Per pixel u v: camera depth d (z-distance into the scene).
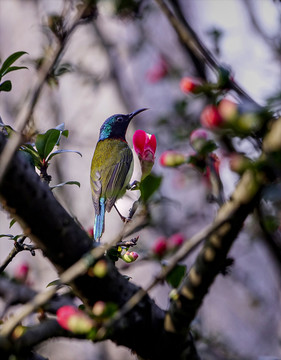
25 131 5.29
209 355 10.10
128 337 4.49
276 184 3.84
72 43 17.30
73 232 4.02
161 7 6.04
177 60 14.75
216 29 8.07
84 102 16.78
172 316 4.50
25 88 16.50
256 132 3.97
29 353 4.13
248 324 17.30
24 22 17.98
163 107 16.78
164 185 13.97
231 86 4.79
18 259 16.55
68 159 16.67
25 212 3.87
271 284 16.39
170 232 13.61
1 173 3.33
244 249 14.34
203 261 4.22
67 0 4.04
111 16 6.97
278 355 16.84
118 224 15.70
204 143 5.85
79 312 4.07
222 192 5.81
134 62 17.11
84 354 15.52
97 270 4.14
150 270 14.70
